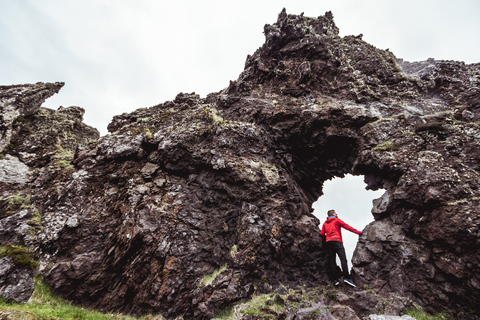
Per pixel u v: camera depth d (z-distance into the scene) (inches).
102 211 331.6
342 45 498.9
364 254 282.5
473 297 214.5
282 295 268.1
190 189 351.6
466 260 221.1
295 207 344.8
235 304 257.0
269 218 317.7
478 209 224.1
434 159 275.0
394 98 386.9
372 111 363.3
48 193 343.9
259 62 493.7
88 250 300.2
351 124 362.9
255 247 292.5
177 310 260.2
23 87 507.2
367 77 426.3
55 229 304.8
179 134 378.9
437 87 394.9
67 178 362.6
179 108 497.7
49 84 552.1
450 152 277.7
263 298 263.7
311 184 436.5
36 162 408.5
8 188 350.0
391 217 290.0
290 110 395.2
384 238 276.7
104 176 366.6
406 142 306.2
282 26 518.3
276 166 378.3
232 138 378.0
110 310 272.2
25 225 299.4
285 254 308.3
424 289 236.2
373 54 472.4
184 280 276.8
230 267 283.1
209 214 334.3
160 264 285.9
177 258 288.2
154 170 359.6
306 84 426.0
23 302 241.3
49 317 223.3
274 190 345.1
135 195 330.6
